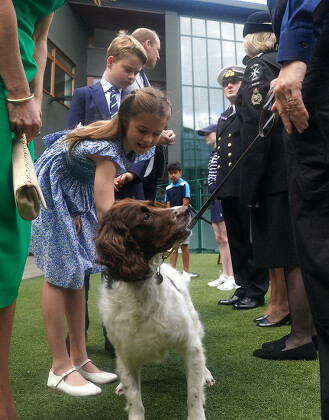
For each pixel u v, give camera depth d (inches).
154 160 120.0
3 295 57.4
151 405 80.3
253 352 103.8
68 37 625.6
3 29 55.1
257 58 128.1
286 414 72.0
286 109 61.5
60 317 85.4
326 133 59.4
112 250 71.3
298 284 101.1
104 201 78.8
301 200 61.8
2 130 56.6
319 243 59.5
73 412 79.7
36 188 54.0
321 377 58.1
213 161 237.1
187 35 685.3
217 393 82.4
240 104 133.5
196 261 374.3
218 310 157.5
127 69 115.0
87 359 94.5
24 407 82.1
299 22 59.9
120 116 80.9
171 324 72.3
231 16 706.8
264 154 113.3
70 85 649.6
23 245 62.2
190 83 678.5
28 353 115.3
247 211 159.0
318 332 59.9
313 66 60.8
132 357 73.9
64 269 84.6
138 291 72.0
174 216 73.5
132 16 690.2
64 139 85.8
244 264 163.8
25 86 58.4
